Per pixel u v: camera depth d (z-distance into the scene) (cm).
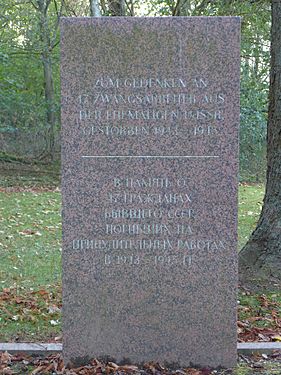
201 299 263
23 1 1116
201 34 252
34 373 258
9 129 1108
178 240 261
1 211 683
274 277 366
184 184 258
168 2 705
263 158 1039
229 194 258
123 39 252
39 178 1037
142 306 263
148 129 256
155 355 266
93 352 265
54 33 1132
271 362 270
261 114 891
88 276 262
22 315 324
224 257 261
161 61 253
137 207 259
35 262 450
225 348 265
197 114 255
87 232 260
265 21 653
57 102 1150
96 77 254
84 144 256
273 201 378
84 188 258
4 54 1017
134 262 262
